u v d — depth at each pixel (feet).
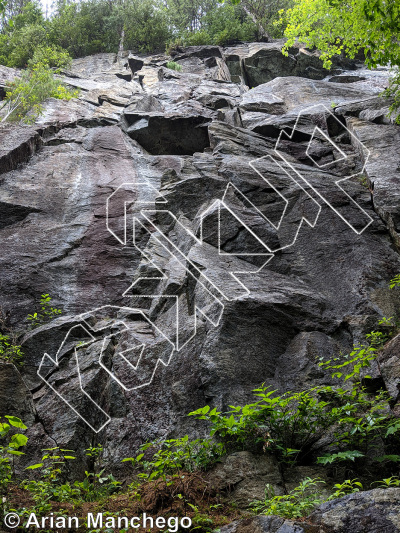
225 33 83.87
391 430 12.37
